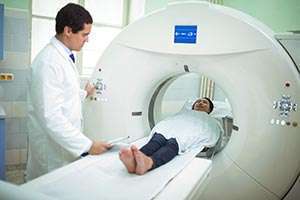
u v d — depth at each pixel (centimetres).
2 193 64
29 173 173
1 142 205
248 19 167
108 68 195
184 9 171
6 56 254
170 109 339
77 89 161
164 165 142
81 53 313
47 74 145
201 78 350
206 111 239
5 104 259
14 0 252
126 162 124
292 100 151
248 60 158
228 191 174
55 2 294
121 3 331
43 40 294
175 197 107
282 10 288
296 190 162
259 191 167
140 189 111
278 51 152
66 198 100
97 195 104
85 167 130
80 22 151
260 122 159
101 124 200
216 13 164
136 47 184
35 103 149
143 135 201
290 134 153
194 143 184
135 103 194
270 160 160
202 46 167
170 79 209
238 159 168
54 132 145
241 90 162
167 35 176
